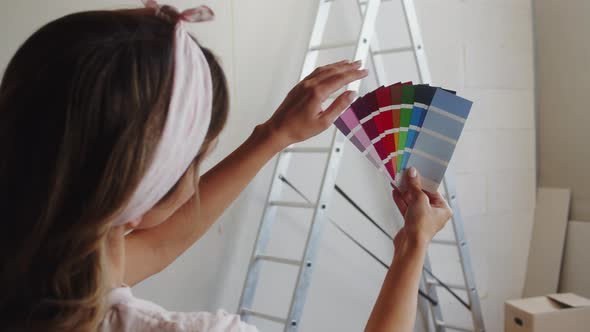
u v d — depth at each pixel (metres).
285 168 2.29
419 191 0.84
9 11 1.83
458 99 0.88
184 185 0.65
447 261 2.95
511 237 3.14
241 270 2.35
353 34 2.60
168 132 0.56
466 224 2.98
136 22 0.59
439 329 2.79
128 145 0.54
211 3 2.19
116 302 0.64
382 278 2.78
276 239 2.43
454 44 2.90
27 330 0.56
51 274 0.55
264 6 2.32
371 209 2.72
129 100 0.54
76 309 0.56
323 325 2.60
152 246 0.95
